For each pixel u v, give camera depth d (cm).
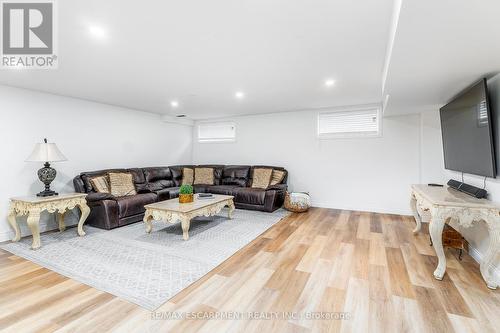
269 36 204
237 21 181
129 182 442
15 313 167
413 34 150
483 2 117
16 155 335
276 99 430
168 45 221
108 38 206
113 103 459
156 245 296
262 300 184
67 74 293
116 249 282
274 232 347
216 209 374
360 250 280
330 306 177
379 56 242
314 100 437
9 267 236
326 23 183
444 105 327
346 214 451
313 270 232
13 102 333
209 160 653
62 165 388
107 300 183
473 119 232
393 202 453
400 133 445
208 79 319
